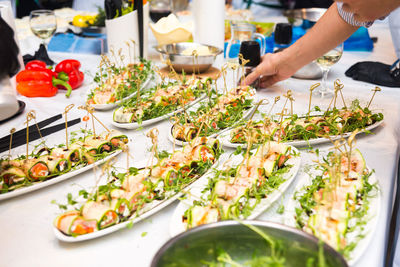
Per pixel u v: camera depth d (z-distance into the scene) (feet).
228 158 4.17
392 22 6.61
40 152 4.09
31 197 3.58
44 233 3.10
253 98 5.68
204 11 7.58
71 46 8.56
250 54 6.28
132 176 3.46
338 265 2.24
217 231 2.58
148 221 3.21
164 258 2.39
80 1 12.62
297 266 2.44
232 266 2.49
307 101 5.93
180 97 5.47
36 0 12.32
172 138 4.61
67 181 3.83
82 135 4.78
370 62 6.98
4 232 3.11
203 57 6.72
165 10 9.45
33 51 8.31
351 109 4.91
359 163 3.70
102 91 5.84
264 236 2.52
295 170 3.75
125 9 7.10
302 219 3.01
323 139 4.42
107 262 2.79
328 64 5.99
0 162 3.68
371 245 2.84
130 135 4.87
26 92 6.07
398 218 4.72
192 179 3.67
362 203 3.20
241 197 3.21
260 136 4.26
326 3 11.98
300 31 8.64
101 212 3.00
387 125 4.98
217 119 4.97
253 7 12.84
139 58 7.00
